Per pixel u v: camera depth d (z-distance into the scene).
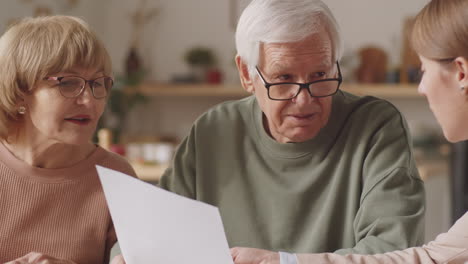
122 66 5.61
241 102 1.56
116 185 1.08
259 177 1.47
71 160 1.45
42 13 4.87
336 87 1.30
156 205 1.05
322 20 1.25
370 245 1.26
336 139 1.42
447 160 4.43
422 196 1.33
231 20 5.39
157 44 5.54
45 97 1.27
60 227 1.43
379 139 1.37
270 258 1.18
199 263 1.07
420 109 5.09
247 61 1.33
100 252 1.46
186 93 5.26
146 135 5.50
